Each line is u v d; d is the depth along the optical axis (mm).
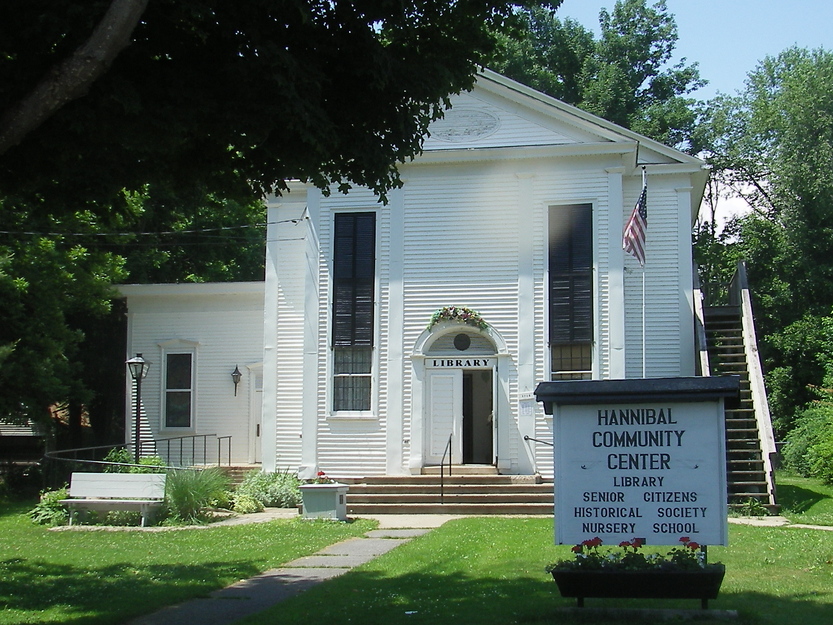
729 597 9867
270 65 8625
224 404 25984
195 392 26141
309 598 10234
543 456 21125
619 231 21453
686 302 22219
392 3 9242
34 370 23141
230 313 26250
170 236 35812
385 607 9648
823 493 22234
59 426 28594
